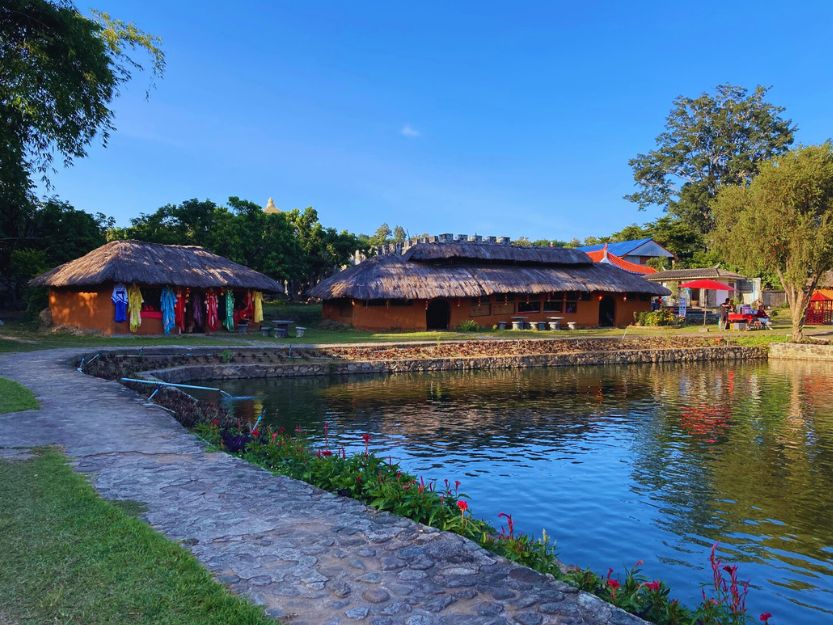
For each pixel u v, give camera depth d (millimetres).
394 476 7844
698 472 12125
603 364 31062
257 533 5566
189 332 31234
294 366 25141
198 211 43562
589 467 12469
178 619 3824
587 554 8297
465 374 27219
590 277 41625
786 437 15109
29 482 6734
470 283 37094
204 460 8148
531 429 16031
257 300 35281
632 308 43375
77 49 19500
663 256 61969
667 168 81812
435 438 14961
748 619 6590
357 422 16781
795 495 10734
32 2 18344
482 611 4168
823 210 31391
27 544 4973
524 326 38375
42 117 19375
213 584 4348
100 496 6477
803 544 8641
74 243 37406
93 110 21031
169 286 29719
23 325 31141
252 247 42031
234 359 25000
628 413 18281
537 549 5906
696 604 6879
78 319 28906
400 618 4027
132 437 9297
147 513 6031
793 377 26547
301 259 46312
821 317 45844
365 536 5555
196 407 14031
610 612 4215
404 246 43438
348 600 4281
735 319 40219
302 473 8062
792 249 31531
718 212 37031
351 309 36875
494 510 10000
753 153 75250
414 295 35188
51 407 11516
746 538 8867
